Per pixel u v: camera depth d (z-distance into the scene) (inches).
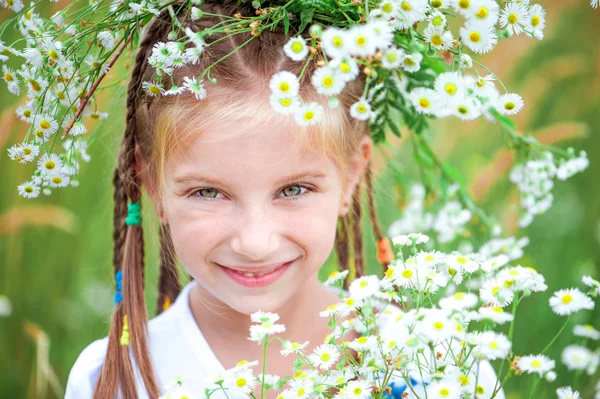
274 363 30.9
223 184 27.3
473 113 25.7
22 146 27.9
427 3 25.7
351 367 26.3
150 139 29.4
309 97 27.9
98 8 28.6
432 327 23.6
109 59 29.7
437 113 26.5
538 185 34.9
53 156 28.3
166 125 28.0
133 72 30.0
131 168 31.0
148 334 31.4
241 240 27.3
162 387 30.4
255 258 27.3
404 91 30.6
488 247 35.9
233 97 27.5
